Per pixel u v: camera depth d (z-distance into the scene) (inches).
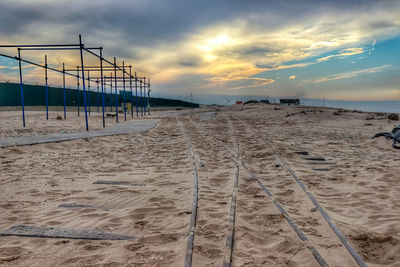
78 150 449.1
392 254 130.4
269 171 313.4
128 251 129.3
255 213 181.5
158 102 2874.0
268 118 1407.5
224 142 558.9
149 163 354.9
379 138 540.1
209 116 1638.8
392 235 148.2
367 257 128.4
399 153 428.5
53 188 240.5
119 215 178.1
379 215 179.6
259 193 229.3
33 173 292.7
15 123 890.1
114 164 346.9
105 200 211.0
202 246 132.0
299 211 189.5
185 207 191.5
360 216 181.0
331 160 378.9
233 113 1988.2
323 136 681.0
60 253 127.9
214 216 174.4
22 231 149.7
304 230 156.0
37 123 906.7
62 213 182.1
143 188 241.1
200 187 241.8
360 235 144.8
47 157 382.6
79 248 132.6
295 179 271.3
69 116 1296.8
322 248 135.0
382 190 234.5
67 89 1856.5
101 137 579.8
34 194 223.1
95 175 288.5
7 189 235.6
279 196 223.5
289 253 130.3
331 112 1438.2
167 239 141.5
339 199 217.2
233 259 121.1
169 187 244.7
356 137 657.6
